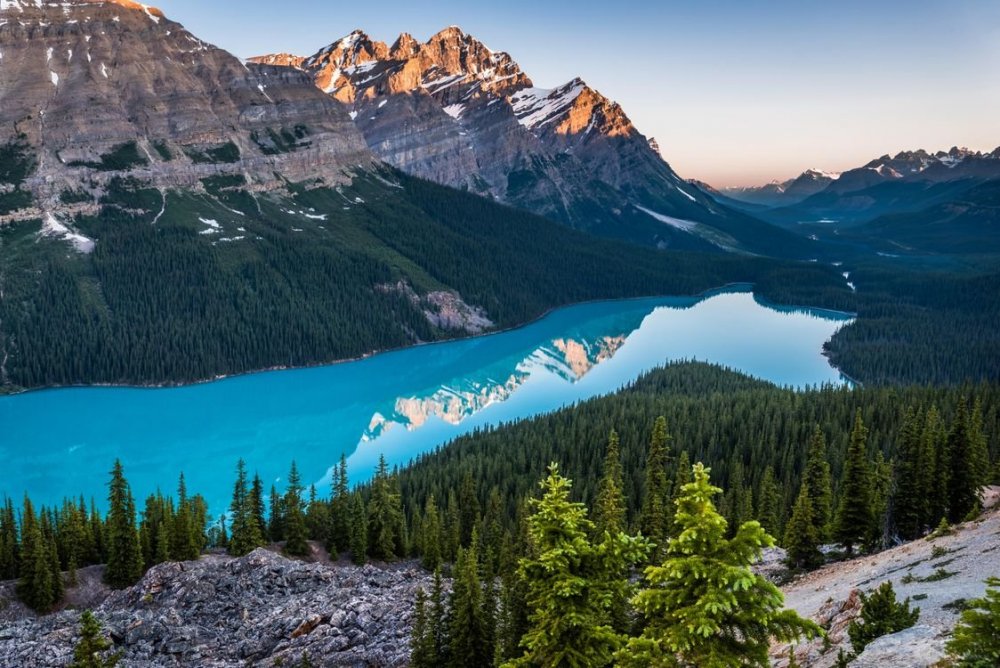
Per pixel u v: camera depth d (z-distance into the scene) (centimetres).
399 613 6016
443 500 10931
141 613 6550
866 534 6362
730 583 2077
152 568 7344
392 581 7356
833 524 6612
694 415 14162
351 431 18800
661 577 2169
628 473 11669
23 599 7425
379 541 8812
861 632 3138
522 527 7281
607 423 13838
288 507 8819
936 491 6931
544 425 14675
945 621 3127
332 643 5609
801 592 5394
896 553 5322
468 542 9294
